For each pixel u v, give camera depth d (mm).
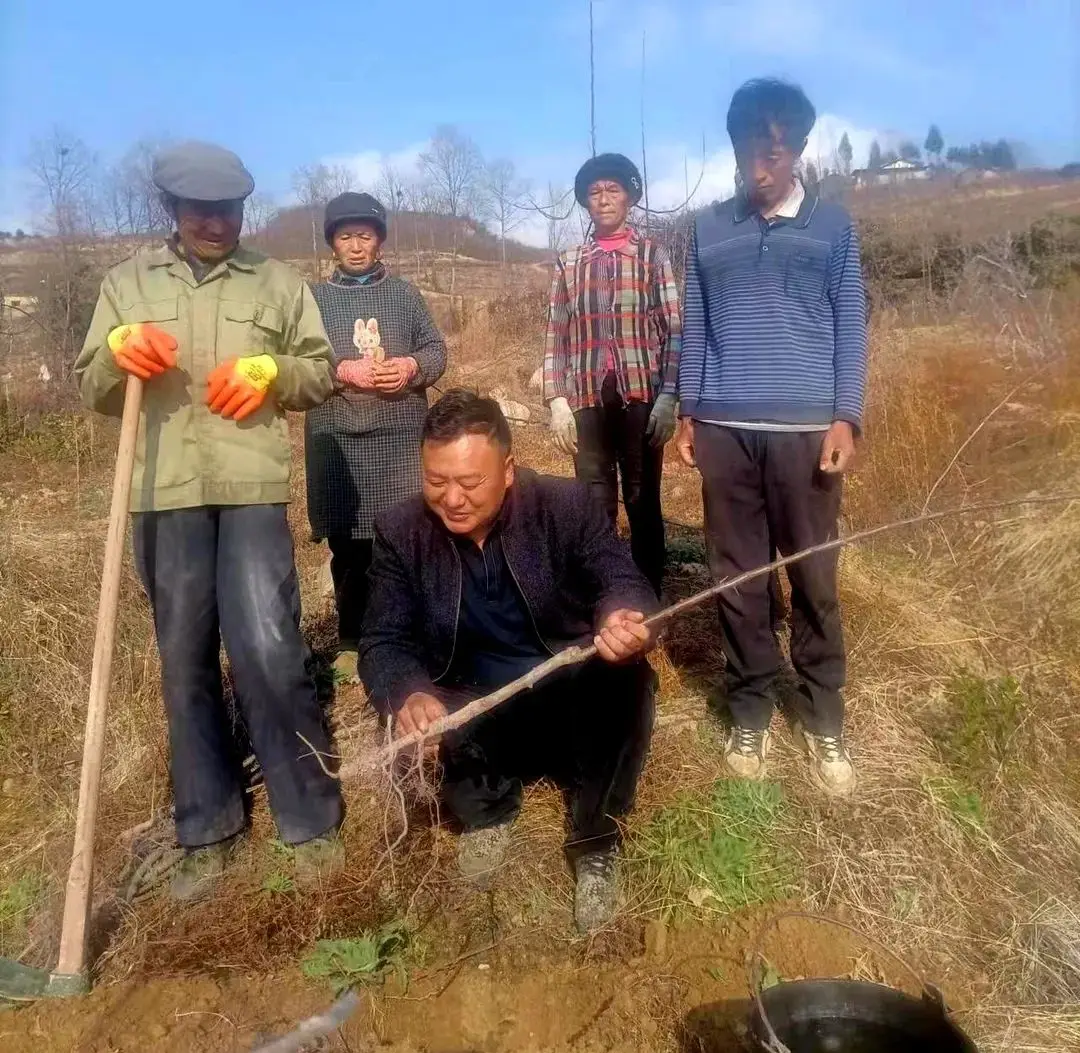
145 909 2768
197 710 2822
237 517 2777
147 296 2691
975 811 3096
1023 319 7148
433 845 2945
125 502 2557
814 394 2920
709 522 3131
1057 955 2607
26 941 2756
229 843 2906
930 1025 2074
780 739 3404
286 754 2830
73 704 3904
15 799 3484
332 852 2869
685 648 4059
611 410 4027
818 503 2984
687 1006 2430
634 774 2689
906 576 4809
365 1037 2348
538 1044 2355
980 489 5355
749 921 2668
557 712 2799
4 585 4355
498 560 2627
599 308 3924
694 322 3156
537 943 2621
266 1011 2402
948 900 2795
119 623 4277
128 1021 2371
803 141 2850
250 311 2742
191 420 2705
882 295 9852
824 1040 2172
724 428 3027
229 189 2605
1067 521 4867
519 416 8852
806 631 3115
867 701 3607
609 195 3869
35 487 6836
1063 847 3031
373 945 2531
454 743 2701
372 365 3734
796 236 2912
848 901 2746
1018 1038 2369
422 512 2637
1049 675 3898
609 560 2635
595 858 2719
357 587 4098
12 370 9055
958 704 3533
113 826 3189
